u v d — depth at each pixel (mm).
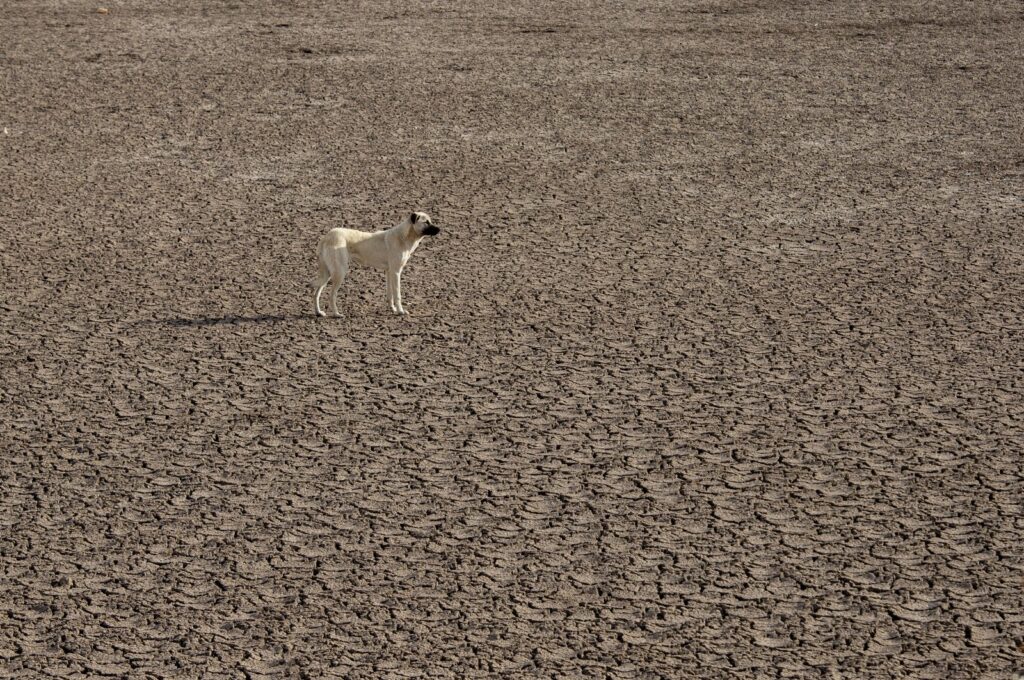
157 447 11062
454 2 33031
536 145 20516
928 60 26266
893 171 19125
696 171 19172
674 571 9328
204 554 9523
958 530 9797
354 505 10180
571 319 13812
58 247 15984
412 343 13211
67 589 9086
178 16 31078
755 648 8492
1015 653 8398
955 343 13141
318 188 18391
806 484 10461
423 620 8789
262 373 12508
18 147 20328
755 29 29484
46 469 10672
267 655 8430
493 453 10977
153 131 21281
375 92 23828
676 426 11438
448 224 16875
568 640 8586
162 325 13648
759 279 14953
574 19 30797
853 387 12180
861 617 8797
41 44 27750
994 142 20531
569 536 9766
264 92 23781
